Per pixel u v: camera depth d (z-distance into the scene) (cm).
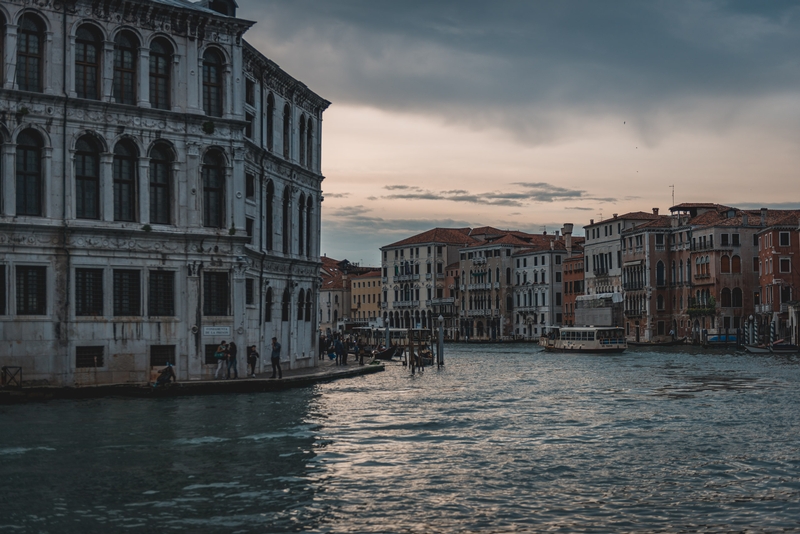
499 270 13600
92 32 3297
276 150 4409
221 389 3397
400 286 15350
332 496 1739
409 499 1723
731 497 1752
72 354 3225
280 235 4441
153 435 2356
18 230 3136
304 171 4741
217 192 3531
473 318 14025
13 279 3139
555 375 5166
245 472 1928
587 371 5575
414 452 2192
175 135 3419
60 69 3222
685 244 10631
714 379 4672
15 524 1525
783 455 2175
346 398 3403
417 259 14975
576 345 8844
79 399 3131
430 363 6600
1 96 3114
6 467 1945
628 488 1822
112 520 1558
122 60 3356
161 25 3400
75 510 1614
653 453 2202
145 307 3353
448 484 1847
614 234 11731
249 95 4050
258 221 4050
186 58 3450
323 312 17525
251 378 3559
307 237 4947
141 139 3350
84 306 3256
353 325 15912
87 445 2200
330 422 2669
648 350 9244
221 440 2298
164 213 3428
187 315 3428
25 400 3070
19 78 3170
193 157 3450
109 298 3291
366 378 4597
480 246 13912
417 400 3394
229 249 3506
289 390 3591
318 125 5022
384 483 1850
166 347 3400
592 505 1689
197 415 2742
